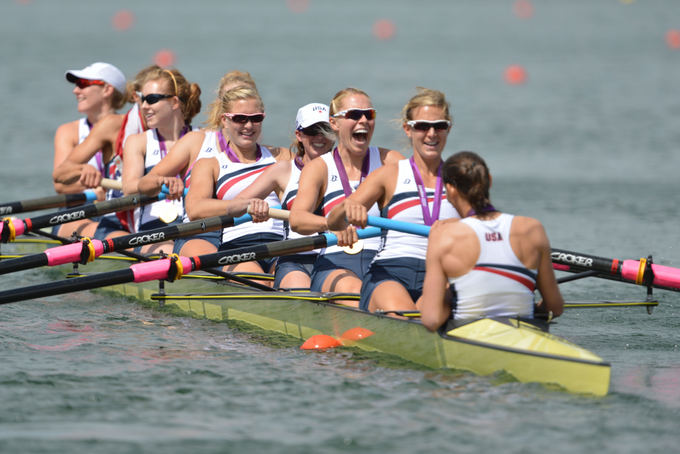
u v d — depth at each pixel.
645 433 19.69
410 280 27.31
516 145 80.38
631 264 28.11
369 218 26.42
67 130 43.53
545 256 22.97
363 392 22.42
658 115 98.50
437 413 20.86
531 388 22.31
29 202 39.31
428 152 26.59
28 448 18.83
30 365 24.62
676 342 28.14
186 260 29.47
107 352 26.27
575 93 117.75
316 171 29.31
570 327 30.06
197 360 25.50
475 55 170.12
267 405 21.53
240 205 30.95
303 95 108.81
